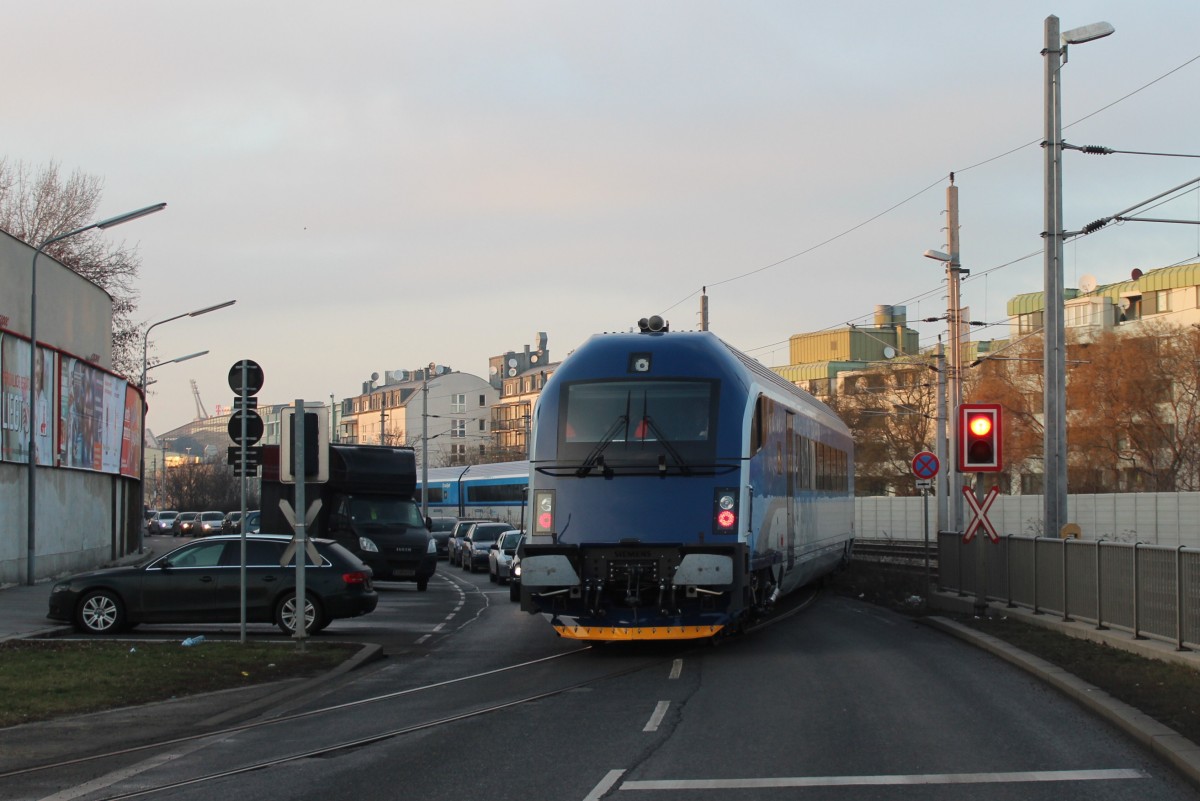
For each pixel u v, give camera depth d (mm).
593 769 9195
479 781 8883
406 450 36062
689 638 17375
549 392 17375
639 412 16922
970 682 13555
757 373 19672
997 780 8531
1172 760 8891
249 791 8766
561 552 16469
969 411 20797
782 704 12180
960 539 24094
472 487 71375
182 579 20656
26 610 24453
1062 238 23016
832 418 30484
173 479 122938
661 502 16469
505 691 13844
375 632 21906
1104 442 55938
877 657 16125
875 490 75688
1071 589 17750
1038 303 85562
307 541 18719
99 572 20781
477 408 136625
